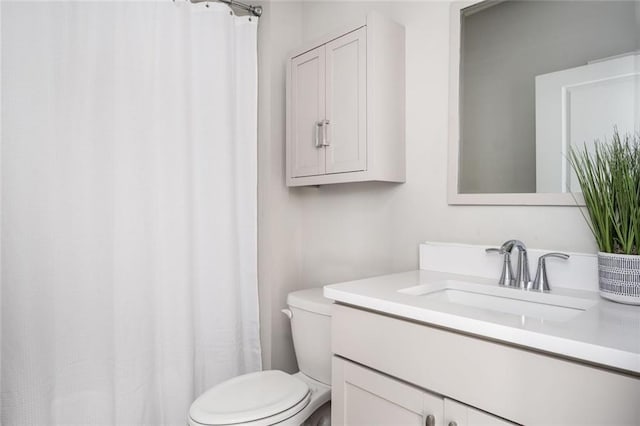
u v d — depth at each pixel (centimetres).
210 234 172
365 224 173
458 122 138
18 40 128
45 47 132
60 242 135
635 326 75
